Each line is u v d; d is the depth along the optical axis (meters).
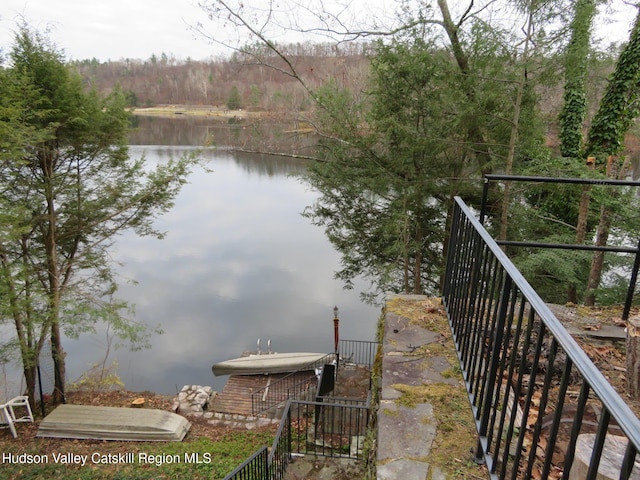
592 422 2.05
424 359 2.57
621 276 8.55
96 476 7.09
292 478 5.25
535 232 10.93
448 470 1.75
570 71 6.91
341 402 8.71
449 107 7.96
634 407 2.12
